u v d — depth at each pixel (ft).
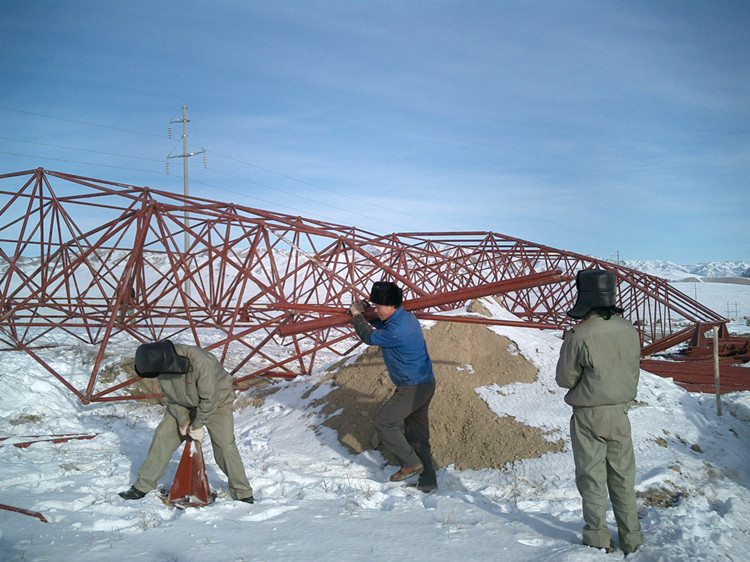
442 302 22.89
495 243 70.49
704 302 197.57
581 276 15.55
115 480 19.83
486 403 26.12
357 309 21.35
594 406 14.85
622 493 14.79
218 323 46.98
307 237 52.60
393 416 19.49
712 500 20.71
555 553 13.58
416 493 19.77
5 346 55.72
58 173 42.42
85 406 36.40
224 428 18.19
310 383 34.42
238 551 13.28
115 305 36.81
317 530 14.98
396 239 66.80
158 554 13.05
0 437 26.84
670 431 26.04
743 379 42.65
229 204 45.27
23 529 14.57
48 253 48.93
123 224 42.09
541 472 21.84
